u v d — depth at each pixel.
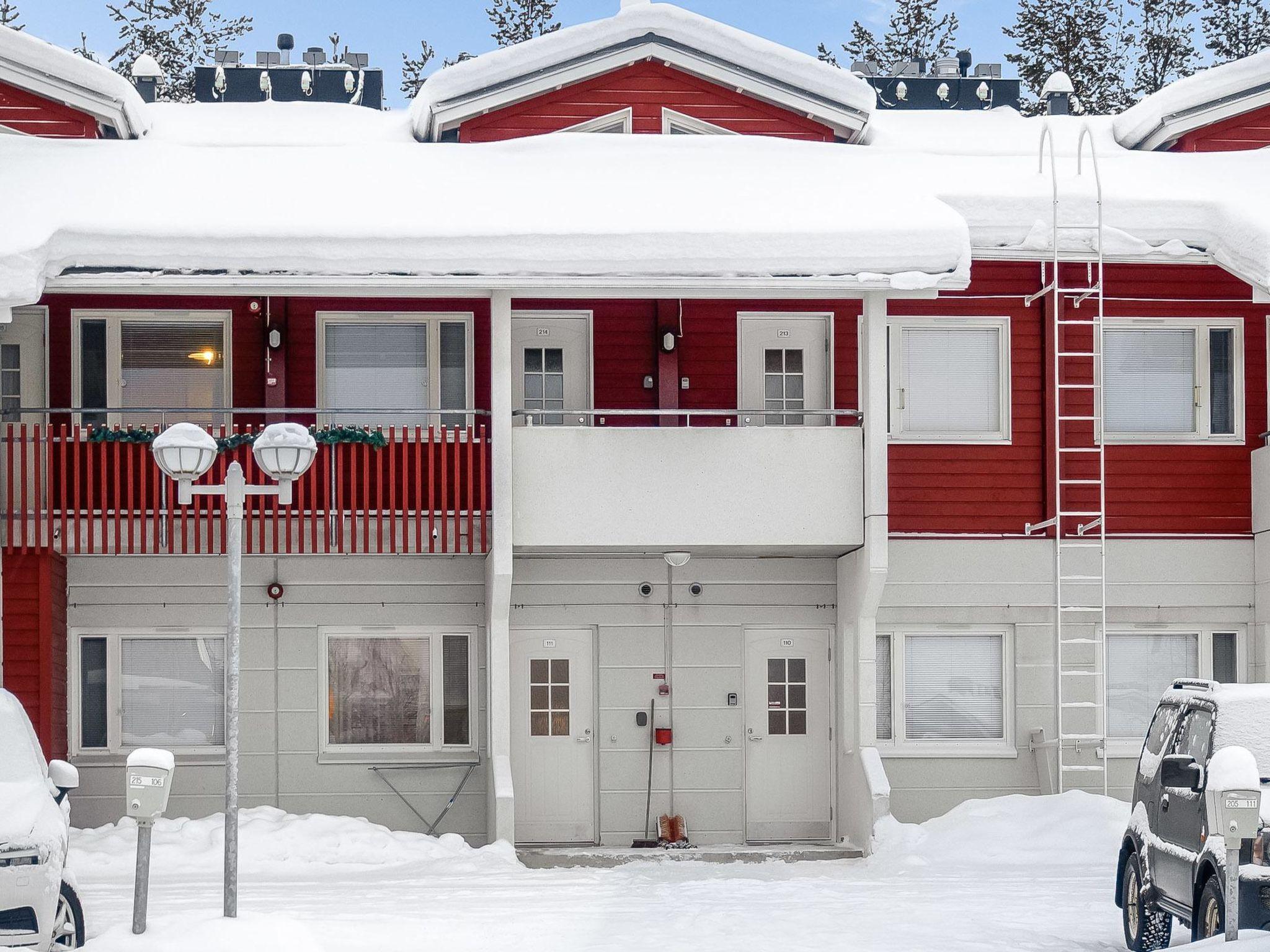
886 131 21.16
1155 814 11.01
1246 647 18.94
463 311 18.75
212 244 16.36
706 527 16.97
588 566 18.53
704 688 18.56
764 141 19.52
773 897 13.41
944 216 17.09
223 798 18.02
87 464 16.98
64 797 10.73
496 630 16.80
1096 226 18.23
